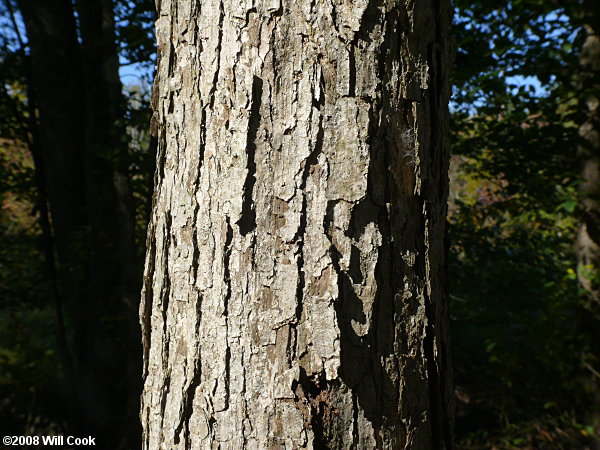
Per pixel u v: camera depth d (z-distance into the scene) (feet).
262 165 3.18
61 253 17.83
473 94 14.37
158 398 3.51
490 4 13.69
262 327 3.15
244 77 3.20
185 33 3.44
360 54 3.19
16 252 21.08
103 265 16.70
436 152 3.63
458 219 16.70
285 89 3.17
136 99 17.11
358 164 3.17
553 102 13.61
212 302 3.26
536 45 13.70
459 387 17.97
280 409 3.11
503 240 16.48
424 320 3.40
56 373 20.26
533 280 15.62
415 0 3.43
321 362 3.10
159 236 3.60
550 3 12.85
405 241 3.35
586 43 13.08
